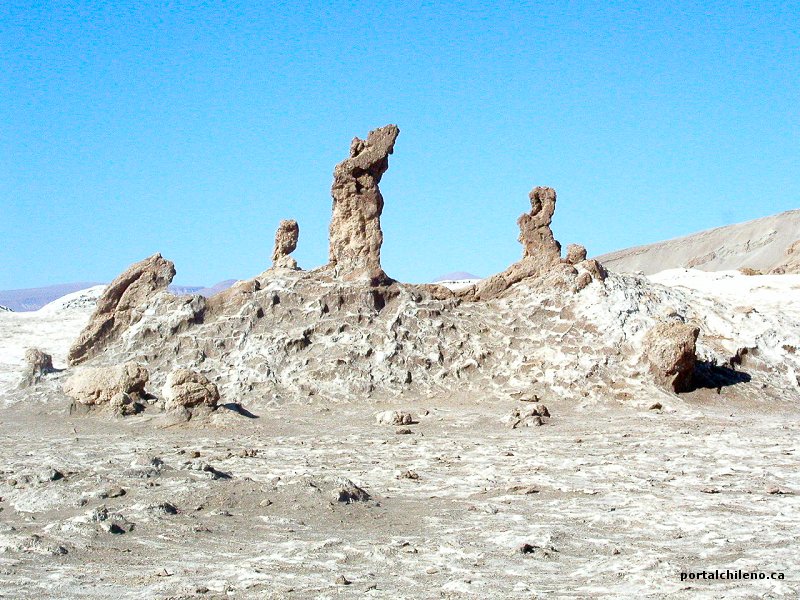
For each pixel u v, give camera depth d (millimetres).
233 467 23062
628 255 189625
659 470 22500
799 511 17500
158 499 17453
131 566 13969
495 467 23172
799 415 34938
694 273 65250
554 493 19812
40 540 15008
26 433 30359
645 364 36875
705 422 31906
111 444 27469
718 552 14469
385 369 38375
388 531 16297
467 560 14242
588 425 31484
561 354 38250
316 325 39812
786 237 164250
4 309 61062
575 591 12484
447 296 41875
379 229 41906
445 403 36812
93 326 39906
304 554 14555
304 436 29547
